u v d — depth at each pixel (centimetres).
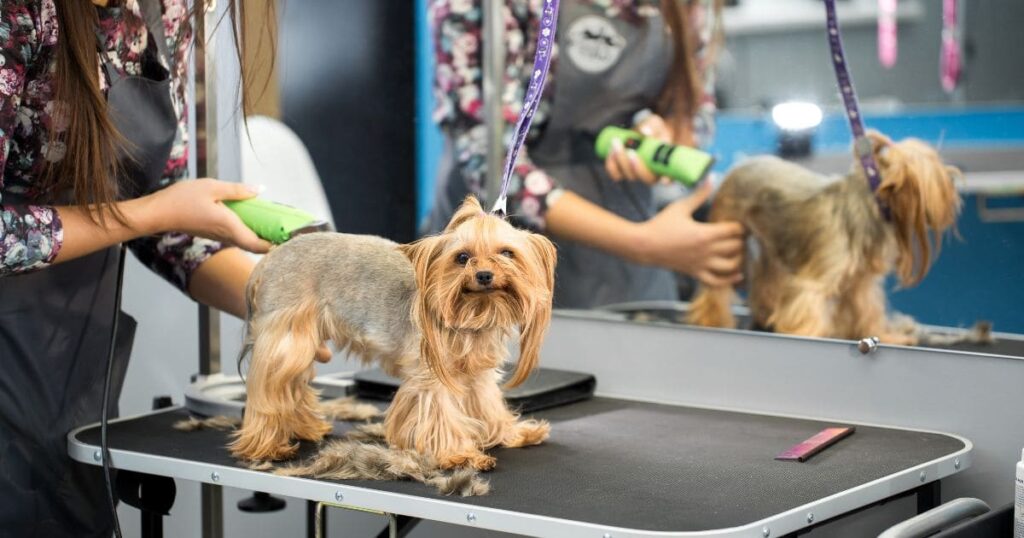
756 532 130
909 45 177
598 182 208
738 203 196
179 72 187
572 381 204
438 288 148
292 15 233
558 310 217
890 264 184
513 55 214
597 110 206
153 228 169
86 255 188
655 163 202
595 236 210
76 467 187
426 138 226
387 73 228
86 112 162
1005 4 169
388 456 153
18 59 156
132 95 176
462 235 147
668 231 203
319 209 237
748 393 202
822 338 192
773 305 195
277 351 161
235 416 189
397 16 225
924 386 187
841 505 144
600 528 129
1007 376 180
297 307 162
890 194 182
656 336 210
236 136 238
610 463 160
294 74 235
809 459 164
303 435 171
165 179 191
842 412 194
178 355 251
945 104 175
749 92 192
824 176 188
